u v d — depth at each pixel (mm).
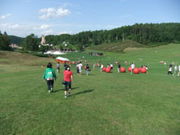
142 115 12273
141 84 23828
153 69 49562
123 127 10375
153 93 18594
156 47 134000
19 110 12258
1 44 111438
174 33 194625
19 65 58844
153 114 12539
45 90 18156
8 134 9008
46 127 9883
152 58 89250
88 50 169125
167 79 30219
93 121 10938
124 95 17234
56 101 14547
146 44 176750
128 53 122375
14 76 29312
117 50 152625
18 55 81625
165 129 10414
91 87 20453
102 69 42531
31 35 144750
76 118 11258
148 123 11078
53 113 11898
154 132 9984
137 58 92125
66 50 175375
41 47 149125
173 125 10977
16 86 19828
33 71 37812
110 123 10797
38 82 22438
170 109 13641
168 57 89562
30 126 9922
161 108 13789
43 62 72188
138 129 10227
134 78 29797
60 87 19781
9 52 84062
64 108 12922
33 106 13156
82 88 19750
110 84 22797
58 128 9836
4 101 14188
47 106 13242
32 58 81875
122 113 12461
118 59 91562
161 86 22969
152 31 199250
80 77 28766
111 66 44719
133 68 39500
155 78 30859
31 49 139500
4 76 29719
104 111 12680
